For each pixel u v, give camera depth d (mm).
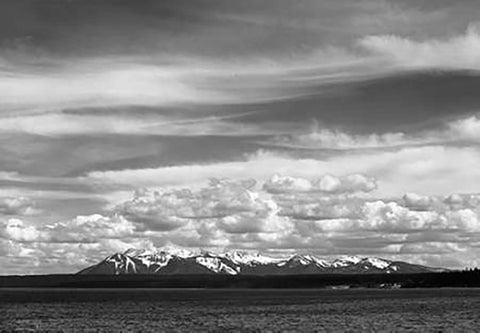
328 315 156500
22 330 124062
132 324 135000
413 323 129375
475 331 113188
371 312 164750
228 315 160875
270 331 117312
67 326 131625
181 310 186125
